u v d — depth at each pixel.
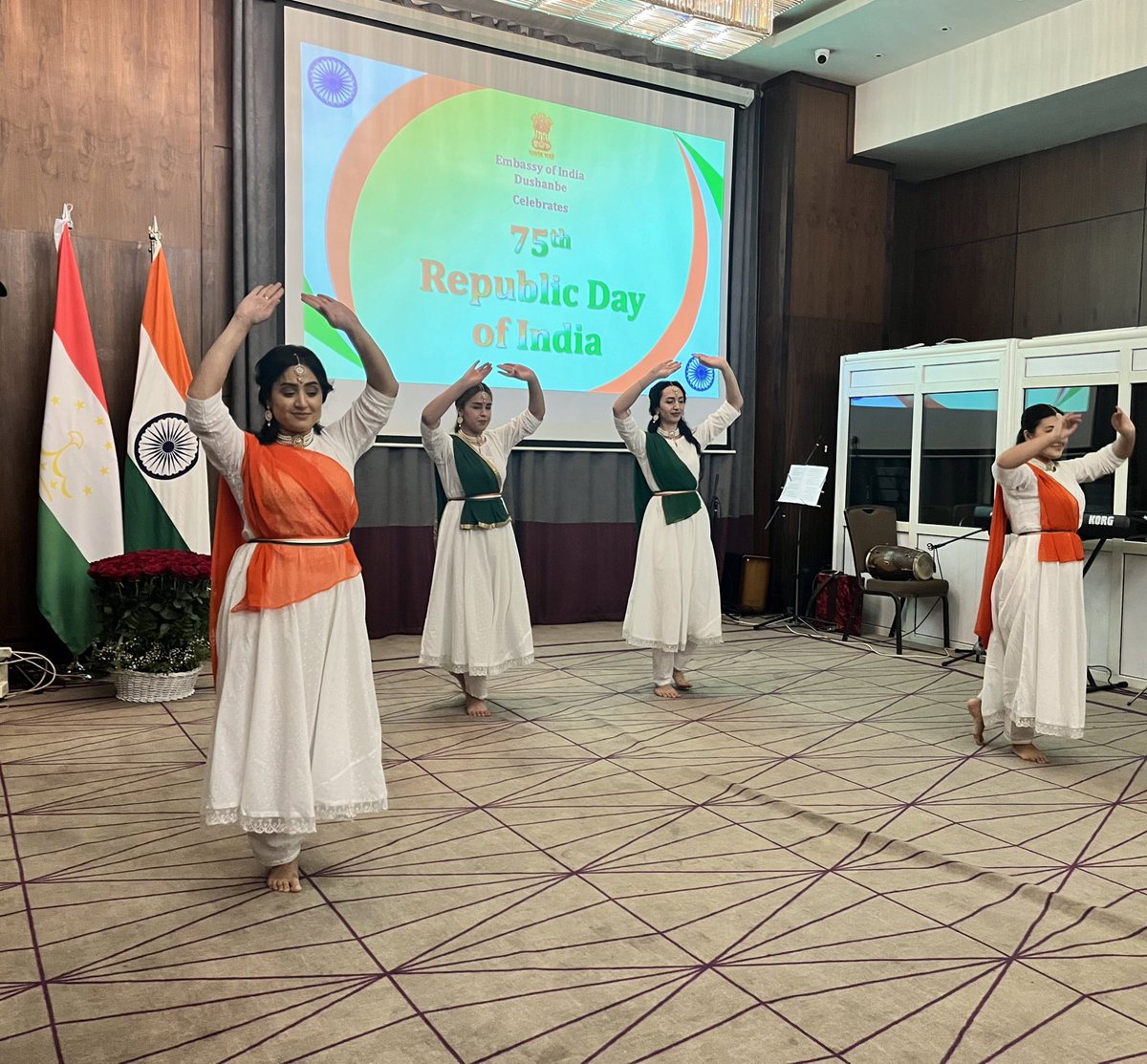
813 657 5.78
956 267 7.54
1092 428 5.40
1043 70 5.92
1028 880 2.69
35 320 4.98
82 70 5.07
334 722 2.47
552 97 6.41
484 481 4.24
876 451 6.58
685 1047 1.88
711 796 3.34
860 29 6.18
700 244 7.01
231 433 2.41
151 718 4.20
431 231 6.04
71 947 2.25
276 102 5.55
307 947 2.26
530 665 5.45
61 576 4.84
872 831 3.03
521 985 2.11
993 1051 1.89
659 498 4.66
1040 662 3.66
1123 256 6.45
